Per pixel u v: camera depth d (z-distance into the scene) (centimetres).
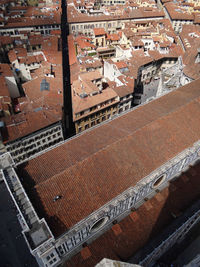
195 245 6531
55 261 4491
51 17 15712
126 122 5862
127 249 4866
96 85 9288
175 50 12225
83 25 16100
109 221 5184
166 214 5441
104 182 4612
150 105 6500
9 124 7612
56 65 11369
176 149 5400
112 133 5456
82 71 10906
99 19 16125
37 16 16162
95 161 4728
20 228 6869
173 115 5878
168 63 12488
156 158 5162
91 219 4375
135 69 10606
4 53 13112
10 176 4344
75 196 4344
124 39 13962
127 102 9775
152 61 11400
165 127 5622
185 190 5878
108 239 4959
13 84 10744
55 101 9012
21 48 12319
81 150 4975
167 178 5922
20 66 11431
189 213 5488
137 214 5350
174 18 16125
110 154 4894
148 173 4944
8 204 7488
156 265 6106
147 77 12125
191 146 5544
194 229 6856
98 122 9369
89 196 4419
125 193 4678
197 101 6359
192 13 17650
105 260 2266
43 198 4150
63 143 5209
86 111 8469
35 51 13250
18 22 14838
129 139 5181
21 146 7669
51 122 7856
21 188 4138
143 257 4759
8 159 4572
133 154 5053
